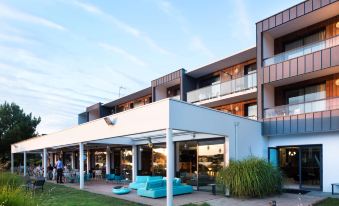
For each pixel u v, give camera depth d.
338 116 14.23
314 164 15.42
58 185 19.44
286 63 16.50
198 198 13.02
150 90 31.31
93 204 11.67
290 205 11.03
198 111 13.05
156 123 12.23
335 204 11.30
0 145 38.84
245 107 21.62
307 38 17.44
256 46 18.28
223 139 15.20
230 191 13.14
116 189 15.20
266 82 17.44
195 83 26.05
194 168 17.25
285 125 16.30
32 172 28.70
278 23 17.11
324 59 14.78
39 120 43.78
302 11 15.97
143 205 11.61
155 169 20.95
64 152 34.75
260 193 12.68
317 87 16.59
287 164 16.66
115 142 21.02
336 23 15.88
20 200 6.79
